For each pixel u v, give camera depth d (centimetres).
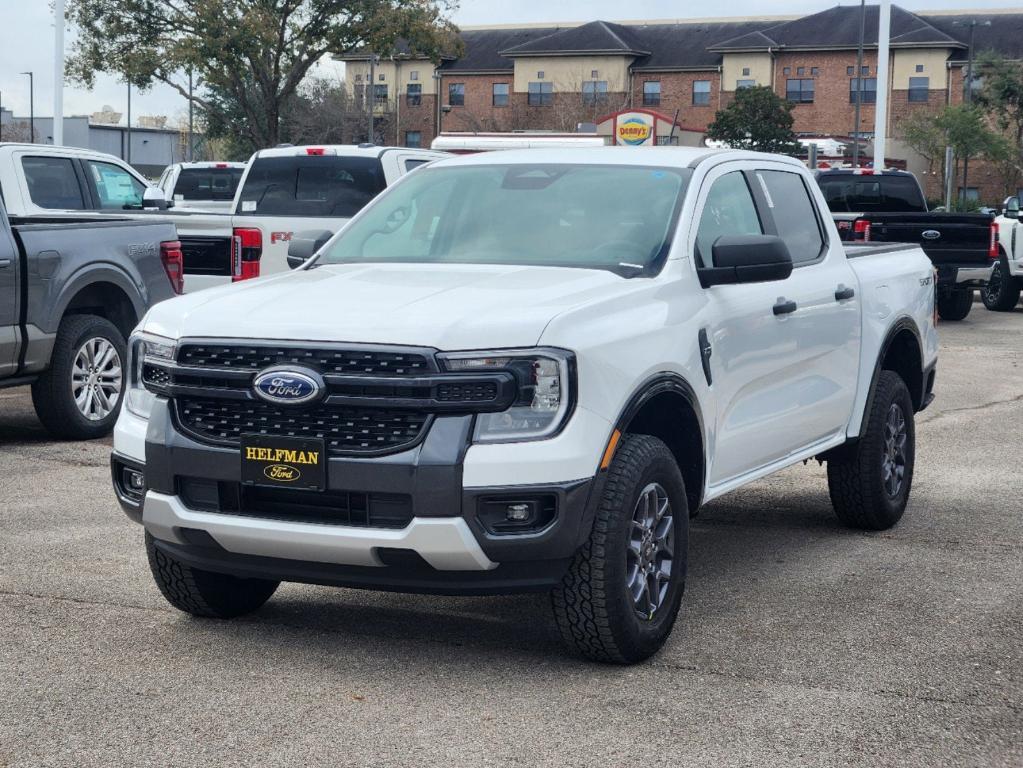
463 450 441
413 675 480
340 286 508
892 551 680
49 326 924
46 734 421
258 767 397
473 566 449
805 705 451
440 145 3152
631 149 613
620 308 491
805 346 625
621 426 471
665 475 495
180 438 474
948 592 599
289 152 1284
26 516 726
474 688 466
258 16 3800
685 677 479
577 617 473
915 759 406
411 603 578
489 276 518
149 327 498
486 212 579
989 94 6356
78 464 877
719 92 7269
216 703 450
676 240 543
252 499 470
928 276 787
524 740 418
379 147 1293
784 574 630
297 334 458
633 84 7450
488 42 7938
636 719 437
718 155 607
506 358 446
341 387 451
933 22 7194
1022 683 476
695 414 524
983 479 874
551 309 466
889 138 6700
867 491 708
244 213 1294
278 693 460
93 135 7969
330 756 405
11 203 1209
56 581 599
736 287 570
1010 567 646
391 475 443
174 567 523
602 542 465
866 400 696
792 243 646
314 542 454
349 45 3969
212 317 480
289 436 455
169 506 476
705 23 7644
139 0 3822
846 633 535
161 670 483
